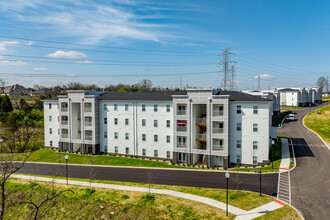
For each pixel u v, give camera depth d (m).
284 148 51.00
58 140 57.72
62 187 34.78
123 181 36.66
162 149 47.81
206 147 44.28
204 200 28.89
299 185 32.84
